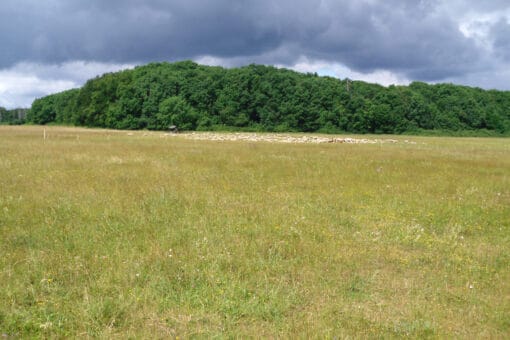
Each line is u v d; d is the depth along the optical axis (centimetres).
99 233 759
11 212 877
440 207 1055
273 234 793
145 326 462
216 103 8344
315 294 553
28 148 2272
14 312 475
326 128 8162
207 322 476
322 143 3622
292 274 612
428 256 712
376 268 654
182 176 1390
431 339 453
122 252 663
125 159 1836
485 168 1834
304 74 9888
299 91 8244
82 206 934
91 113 8256
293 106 8169
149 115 7956
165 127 7675
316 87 8400
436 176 1541
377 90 9106
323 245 741
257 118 8425
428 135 8350
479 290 585
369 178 1468
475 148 3334
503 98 10325
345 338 443
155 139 3697
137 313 486
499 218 979
